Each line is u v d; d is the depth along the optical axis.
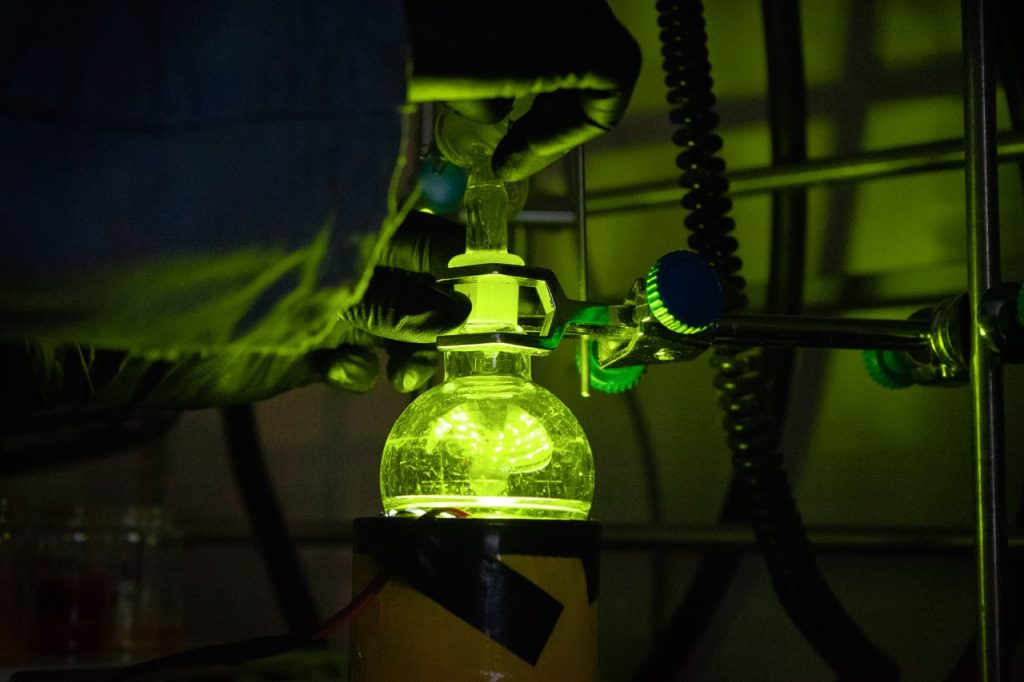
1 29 0.39
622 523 1.07
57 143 0.40
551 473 0.62
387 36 0.44
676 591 1.04
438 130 0.65
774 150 0.99
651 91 1.07
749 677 0.99
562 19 0.49
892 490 0.94
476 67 0.47
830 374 0.98
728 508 1.00
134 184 0.41
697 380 1.04
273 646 0.58
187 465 1.47
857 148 0.97
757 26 1.02
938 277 0.92
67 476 1.56
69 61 0.40
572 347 1.10
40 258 0.40
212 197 0.42
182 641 1.36
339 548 1.30
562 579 0.58
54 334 0.44
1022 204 0.89
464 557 0.57
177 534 1.43
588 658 0.59
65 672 0.89
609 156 1.09
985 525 0.65
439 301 0.60
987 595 0.65
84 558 1.26
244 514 1.40
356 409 1.30
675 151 1.05
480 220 0.65
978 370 0.66
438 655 0.57
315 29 0.43
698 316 0.58
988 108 0.68
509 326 0.63
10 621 1.18
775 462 0.79
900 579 0.94
